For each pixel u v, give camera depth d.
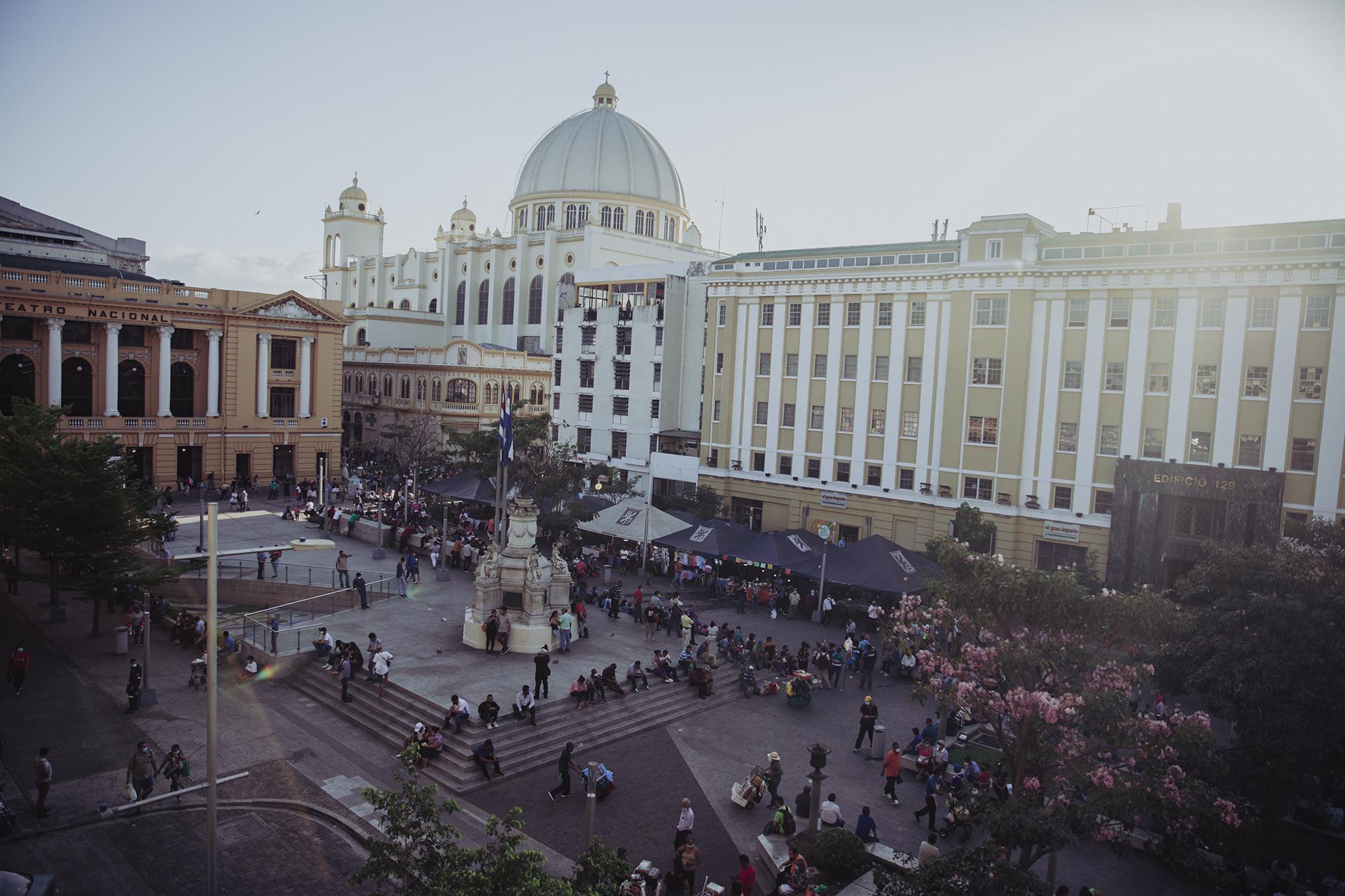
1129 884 22.14
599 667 33.97
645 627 40.03
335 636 36.06
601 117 117.00
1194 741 18.48
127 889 19.66
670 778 26.92
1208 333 42.44
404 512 59.06
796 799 25.23
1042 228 51.28
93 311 64.50
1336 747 22.00
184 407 71.19
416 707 29.28
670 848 22.86
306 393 76.00
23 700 29.81
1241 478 40.81
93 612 37.69
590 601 43.75
